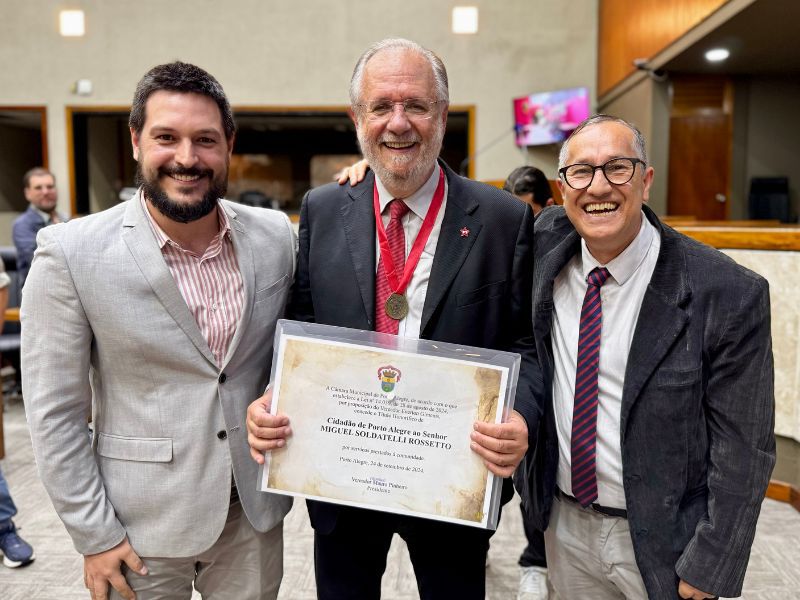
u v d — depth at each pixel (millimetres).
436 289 1290
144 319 1172
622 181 1178
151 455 1205
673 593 1192
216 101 1177
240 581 1330
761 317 1161
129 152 7684
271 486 1205
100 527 1169
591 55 7402
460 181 1385
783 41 5785
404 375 1179
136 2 7152
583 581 1407
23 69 7223
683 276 1210
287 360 1199
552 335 1375
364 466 1190
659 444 1201
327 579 1376
